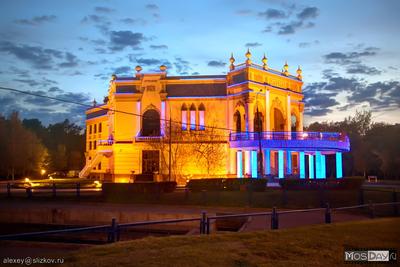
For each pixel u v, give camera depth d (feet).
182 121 164.66
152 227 75.82
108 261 31.91
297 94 180.96
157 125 166.61
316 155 157.07
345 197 97.45
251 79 157.58
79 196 104.22
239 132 161.68
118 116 167.02
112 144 170.50
